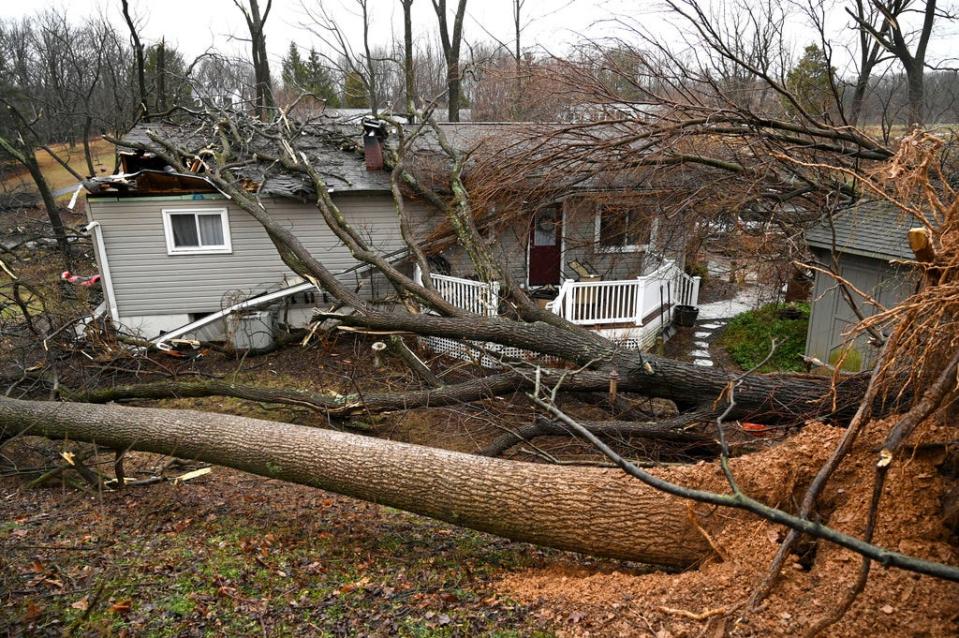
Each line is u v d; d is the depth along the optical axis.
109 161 30.22
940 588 3.51
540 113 12.13
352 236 11.25
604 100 10.71
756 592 3.64
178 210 12.80
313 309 13.45
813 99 11.55
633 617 4.00
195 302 13.40
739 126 9.67
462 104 27.16
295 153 13.52
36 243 19.75
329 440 5.62
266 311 12.74
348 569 5.00
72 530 5.61
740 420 7.06
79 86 29.59
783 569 3.92
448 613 4.25
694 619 3.80
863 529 3.89
